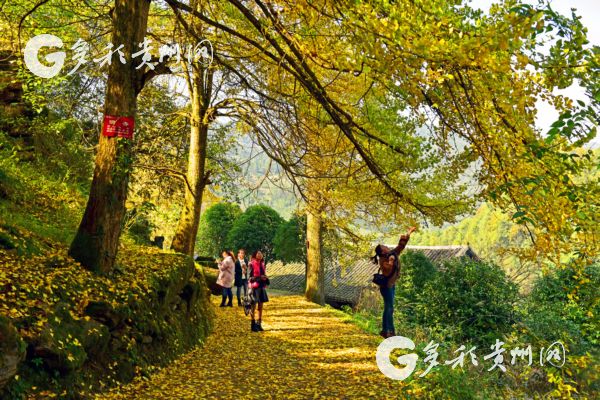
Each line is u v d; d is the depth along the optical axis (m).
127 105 8.27
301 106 9.98
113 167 8.08
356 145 8.78
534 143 5.47
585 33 4.52
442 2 5.39
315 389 7.53
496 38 4.76
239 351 10.27
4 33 12.42
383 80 6.95
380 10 5.81
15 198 10.54
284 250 34.31
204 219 44.16
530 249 5.68
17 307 5.50
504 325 13.01
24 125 13.53
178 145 17.27
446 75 5.52
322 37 7.02
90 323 6.30
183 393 6.84
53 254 7.75
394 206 9.84
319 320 15.67
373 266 34.69
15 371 4.54
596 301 5.22
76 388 5.57
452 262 14.98
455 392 5.71
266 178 11.90
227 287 17.94
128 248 11.61
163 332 8.55
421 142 9.35
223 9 10.14
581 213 4.67
